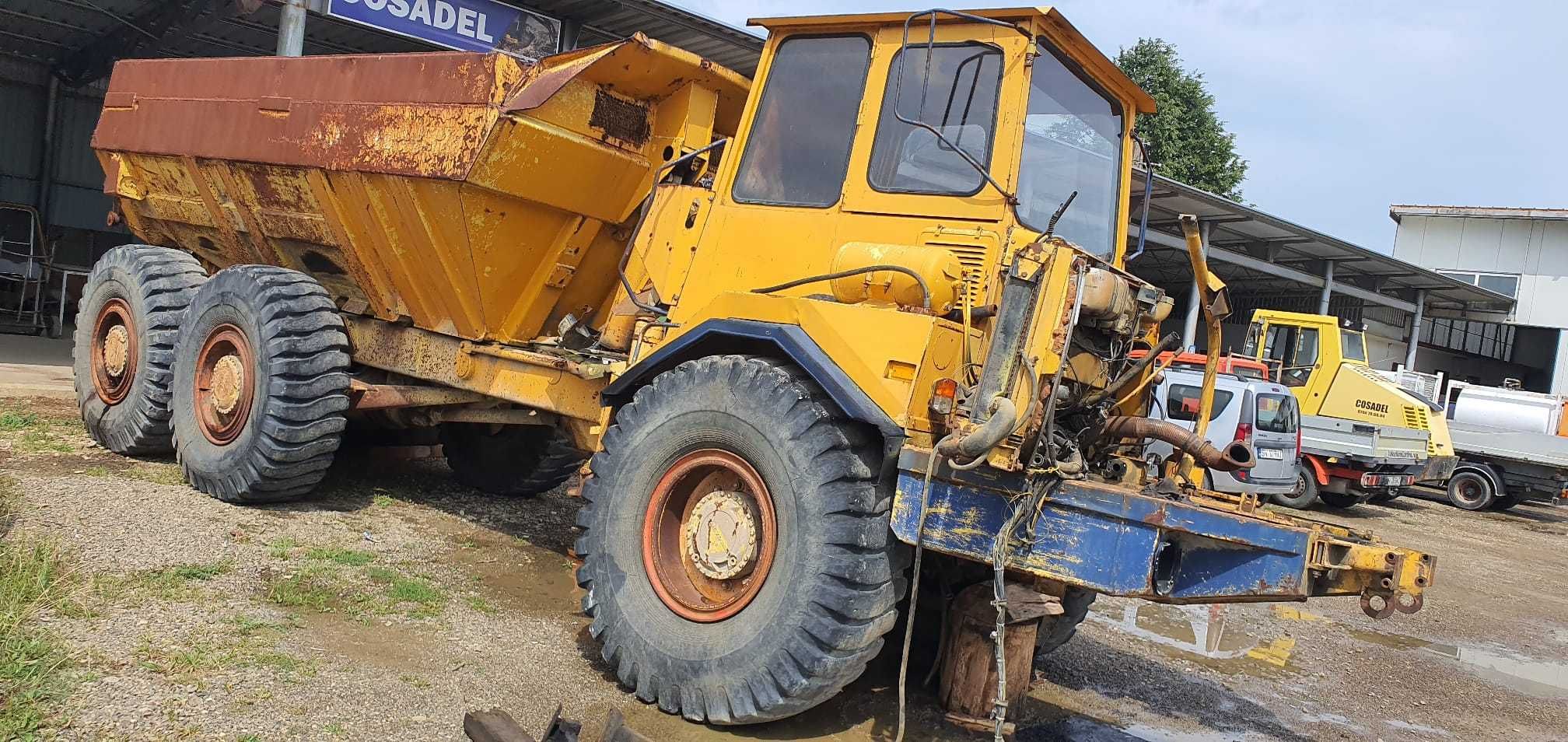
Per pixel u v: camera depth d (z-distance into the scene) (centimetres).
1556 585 1096
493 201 525
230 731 315
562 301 591
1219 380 1228
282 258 691
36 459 647
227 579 455
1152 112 506
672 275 488
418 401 615
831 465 366
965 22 416
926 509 353
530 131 504
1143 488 399
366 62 568
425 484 746
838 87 451
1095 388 432
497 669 405
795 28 465
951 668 432
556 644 445
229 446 593
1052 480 364
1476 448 1844
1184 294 2584
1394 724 533
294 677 362
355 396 600
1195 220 386
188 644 375
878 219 423
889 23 437
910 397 364
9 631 353
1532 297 3173
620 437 425
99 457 673
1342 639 711
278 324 581
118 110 764
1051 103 431
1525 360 3562
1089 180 471
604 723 355
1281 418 1264
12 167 1825
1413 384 1962
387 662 393
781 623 365
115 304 703
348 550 533
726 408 393
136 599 411
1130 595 348
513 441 718
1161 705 506
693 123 548
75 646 356
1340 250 2081
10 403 848
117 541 483
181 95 702
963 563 458
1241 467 384
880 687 456
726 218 470
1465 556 1227
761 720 373
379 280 616
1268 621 740
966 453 343
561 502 750
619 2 1135
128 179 766
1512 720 569
